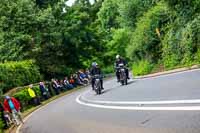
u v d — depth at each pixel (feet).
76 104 64.13
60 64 146.10
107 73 199.11
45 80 133.80
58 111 60.18
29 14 128.98
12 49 120.47
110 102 51.31
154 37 100.48
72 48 162.91
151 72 96.12
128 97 51.01
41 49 127.95
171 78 64.39
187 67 81.76
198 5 88.58
